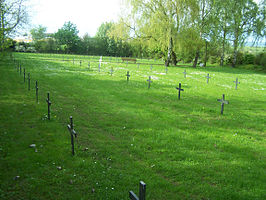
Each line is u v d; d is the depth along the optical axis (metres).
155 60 66.69
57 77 22.73
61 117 10.59
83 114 11.42
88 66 36.91
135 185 5.59
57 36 85.00
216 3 45.94
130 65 44.03
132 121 10.68
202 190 5.50
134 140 8.40
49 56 59.19
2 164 6.21
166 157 7.18
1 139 7.74
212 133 9.58
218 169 6.55
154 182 5.72
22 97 13.67
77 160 6.62
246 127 10.71
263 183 5.87
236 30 48.62
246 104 15.52
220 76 32.53
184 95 17.38
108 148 7.62
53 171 6.01
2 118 9.84
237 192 5.43
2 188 5.23
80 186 5.46
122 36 44.91
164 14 40.72
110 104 13.59
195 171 6.39
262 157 7.48
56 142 7.78
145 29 42.38
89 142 8.07
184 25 39.81
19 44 74.38
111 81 22.06
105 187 5.45
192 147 8.02
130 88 19.02
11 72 23.88
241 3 46.41
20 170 5.98
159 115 11.91
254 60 52.81
